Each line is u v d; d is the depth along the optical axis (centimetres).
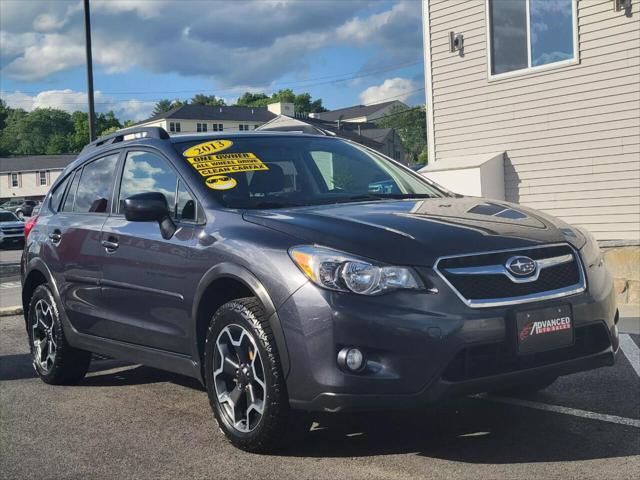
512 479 344
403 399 342
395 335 340
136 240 473
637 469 351
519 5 1180
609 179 1096
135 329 479
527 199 1195
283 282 366
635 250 874
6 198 8938
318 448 399
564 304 368
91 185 560
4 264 2323
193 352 430
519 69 1188
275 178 466
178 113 9481
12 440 447
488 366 354
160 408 501
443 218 396
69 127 14450
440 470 360
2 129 14650
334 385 347
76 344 548
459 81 1272
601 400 471
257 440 384
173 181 471
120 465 393
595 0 1086
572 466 358
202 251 417
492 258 361
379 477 354
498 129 1223
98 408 509
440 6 1289
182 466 386
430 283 348
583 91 1112
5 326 883
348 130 8381
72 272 540
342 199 456
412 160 10644
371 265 350
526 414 448
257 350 375
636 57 1051
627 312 817
